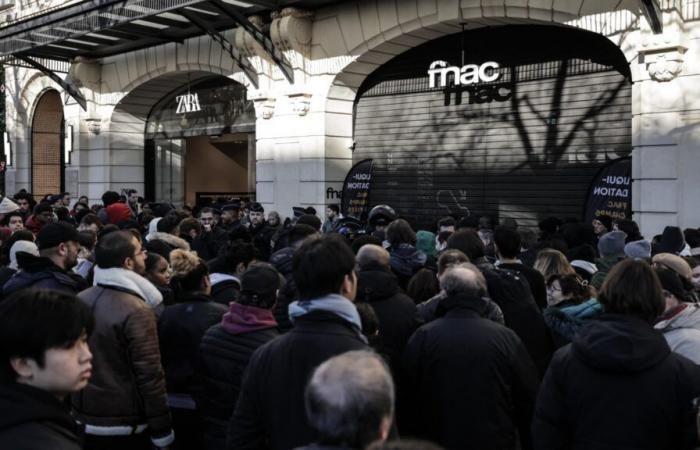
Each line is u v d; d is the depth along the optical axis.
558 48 11.35
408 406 3.62
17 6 20.88
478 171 12.36
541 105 11.57
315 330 2.62
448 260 4.39
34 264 4.25
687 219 9.20
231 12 12.91
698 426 2.40
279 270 5.14
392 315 3.94
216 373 3.47
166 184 19.09
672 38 9.10
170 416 3.77
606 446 2.64
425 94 13.07
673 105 9.27
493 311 3.75
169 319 4.02
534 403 3.43
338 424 1.54
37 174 22.12
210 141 23.67
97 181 19.02
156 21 14.70
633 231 7.26
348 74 13.53
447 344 3.41
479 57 12.27
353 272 2.79
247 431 2.68
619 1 9.84
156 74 17.22
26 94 21.95
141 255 4.09
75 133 19.34
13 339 1.97
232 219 10.23
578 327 4.06
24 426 1.86
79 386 2.09
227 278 4.71
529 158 11.72
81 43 17.05
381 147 13.76
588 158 11.02
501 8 11.07
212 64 15.77
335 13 13.24
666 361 2.66
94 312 3.65
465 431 3.34
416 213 13.23
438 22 11.79
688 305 3.42
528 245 7.77
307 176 13.86
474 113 12.41
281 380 2.59
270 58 14.20
